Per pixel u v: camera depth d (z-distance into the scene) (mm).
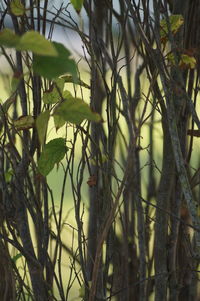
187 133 2783
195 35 2863
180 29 2748
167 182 2803
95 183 2676
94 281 2566
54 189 7086
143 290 2996
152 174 3408
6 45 2113
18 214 2713
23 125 2600
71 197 6809
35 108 2631
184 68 2674
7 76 3242
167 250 2865
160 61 2607
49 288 2744
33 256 2719
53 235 2969
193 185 2881
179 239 3016
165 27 2688
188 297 3141
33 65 2184
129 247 3316
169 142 2783
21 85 2633
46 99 2547
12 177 2734
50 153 2508
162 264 2846
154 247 2969
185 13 2818
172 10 2938
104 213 2709
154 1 2619
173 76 2742
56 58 2184
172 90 2631
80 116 2314
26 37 2102
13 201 2746
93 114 2309
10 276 2818
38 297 2721
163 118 2770
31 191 2711
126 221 2996
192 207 2604
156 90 2738
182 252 3023
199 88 2816
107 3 2852
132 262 3314
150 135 3314
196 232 2637
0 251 2719
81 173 2693
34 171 2719
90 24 2652
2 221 2646
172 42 2598
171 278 2885
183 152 2809
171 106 2602
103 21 3590
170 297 2900
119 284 3074
